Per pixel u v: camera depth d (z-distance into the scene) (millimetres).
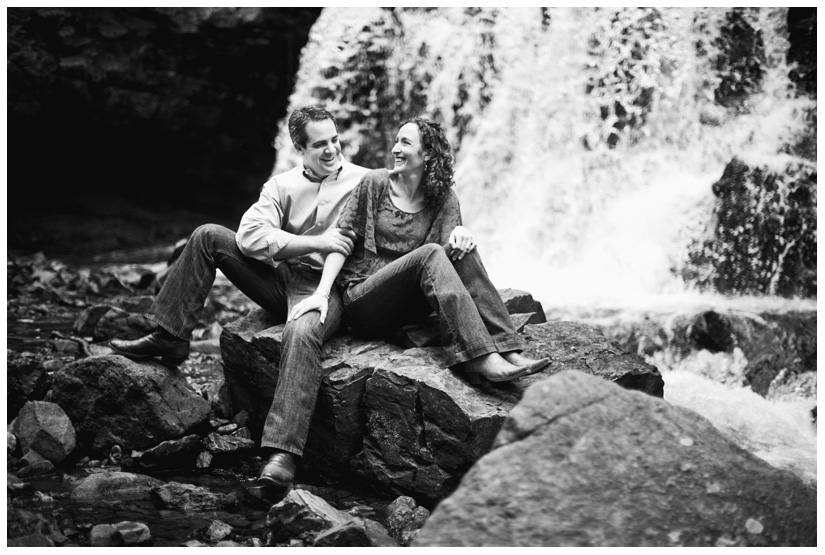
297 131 4141
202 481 3961
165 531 3354
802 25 8281
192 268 4191
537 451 2807
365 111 10531
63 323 6562
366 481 3896
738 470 2893
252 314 4438
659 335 5875
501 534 2662
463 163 9836
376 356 3973
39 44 10344
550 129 9172
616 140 8672
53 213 11164
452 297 3699
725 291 7137
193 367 5520
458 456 3578
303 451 4086
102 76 10586
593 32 8922
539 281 7867
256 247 4066
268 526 3318
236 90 11508
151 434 4176
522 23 9547
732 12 8367
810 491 2898
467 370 3738
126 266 8805
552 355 4062
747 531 2768
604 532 2689
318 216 4188
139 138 11328
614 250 7828
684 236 7395
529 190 9125
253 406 4387
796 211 7145
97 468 4102
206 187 12086
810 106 8078
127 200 11805
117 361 4191
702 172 8117
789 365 5719
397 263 3869
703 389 5375
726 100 8305
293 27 11188
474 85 9914
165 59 10969
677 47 8438
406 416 3729
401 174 3998
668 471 2838
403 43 10336
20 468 4027
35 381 4598
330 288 3971
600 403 2941
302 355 3791
